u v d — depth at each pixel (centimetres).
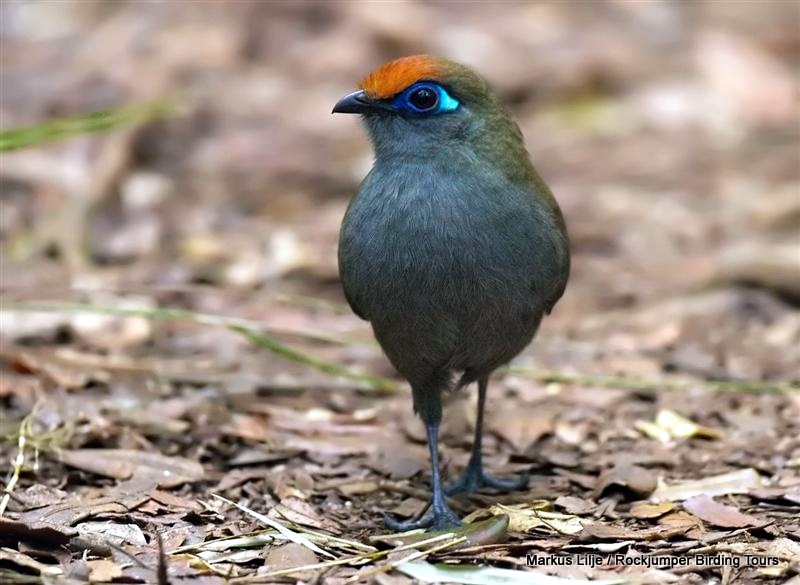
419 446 1151
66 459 1031
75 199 1752
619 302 1574
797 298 1526
